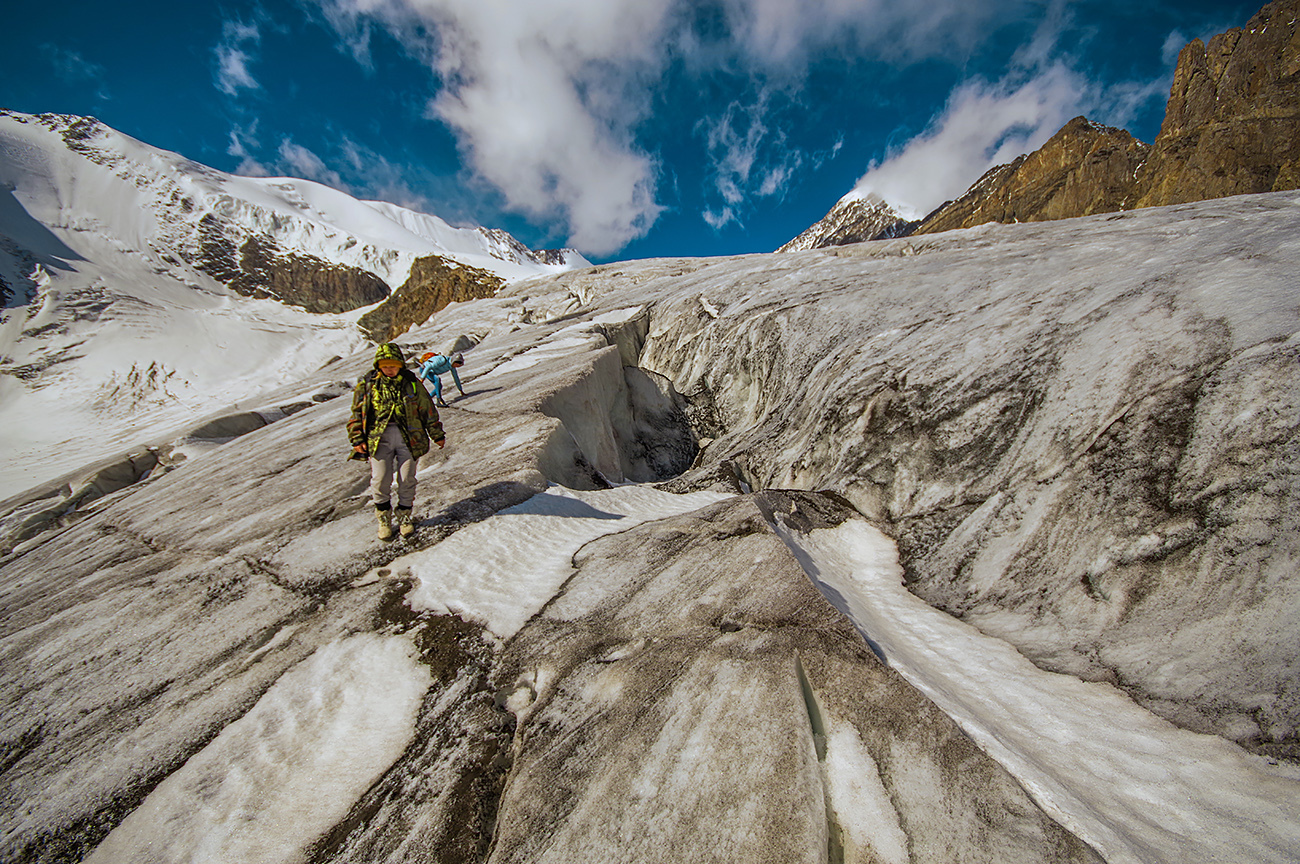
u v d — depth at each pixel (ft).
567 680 8.96
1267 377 10.62
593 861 6.19
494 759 8.02
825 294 38.11
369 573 13.32
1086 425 13.32
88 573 17.25
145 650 11.75
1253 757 6.89
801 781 6.43
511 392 29.66
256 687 10.07
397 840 7.06
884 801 6.28
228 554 15.72
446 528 14.90
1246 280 13.69
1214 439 10.59
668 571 11.45
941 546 14.14
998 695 8.73
